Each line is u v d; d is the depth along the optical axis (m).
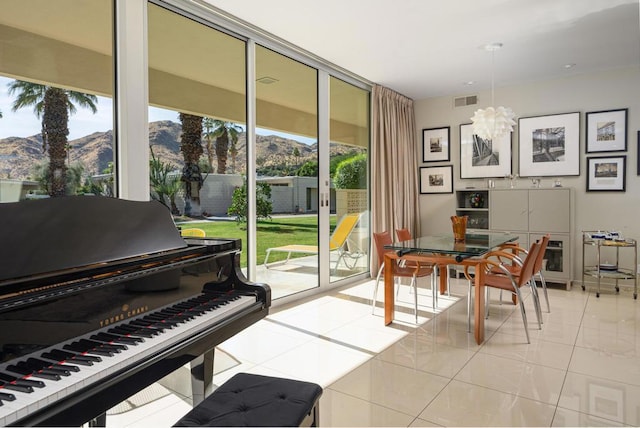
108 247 1.66
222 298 1.96
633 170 5.00
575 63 4.83
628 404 2.21
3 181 2.37
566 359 2.83
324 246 4.91
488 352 2.98
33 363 1.17
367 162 5.79
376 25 3.73
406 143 6.24
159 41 3.19
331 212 5.08
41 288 1.22
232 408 1.40
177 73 3.32
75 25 2.67
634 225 5.01
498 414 2.12
